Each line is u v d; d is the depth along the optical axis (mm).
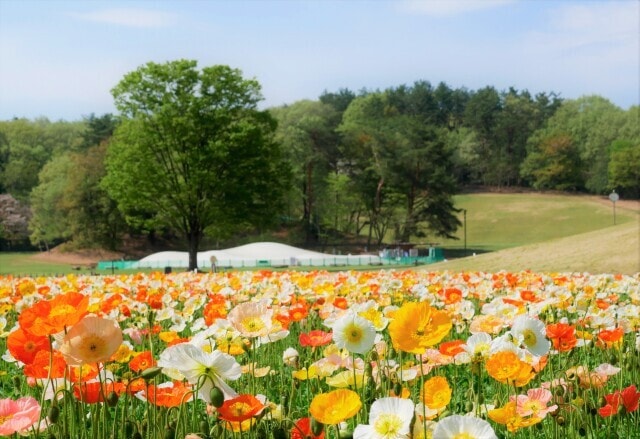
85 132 100062
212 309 5254
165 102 47875
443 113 149875
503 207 124188
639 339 4945
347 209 88875
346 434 2699
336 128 104938
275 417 3297
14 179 102438
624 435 4367
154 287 10586
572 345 4383
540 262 29422
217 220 48500
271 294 8023
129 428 3279
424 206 85000
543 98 147750
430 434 2615
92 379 3330
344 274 12922
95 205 80750
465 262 33156
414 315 2855
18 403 2707
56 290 10062
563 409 4035
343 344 3447
